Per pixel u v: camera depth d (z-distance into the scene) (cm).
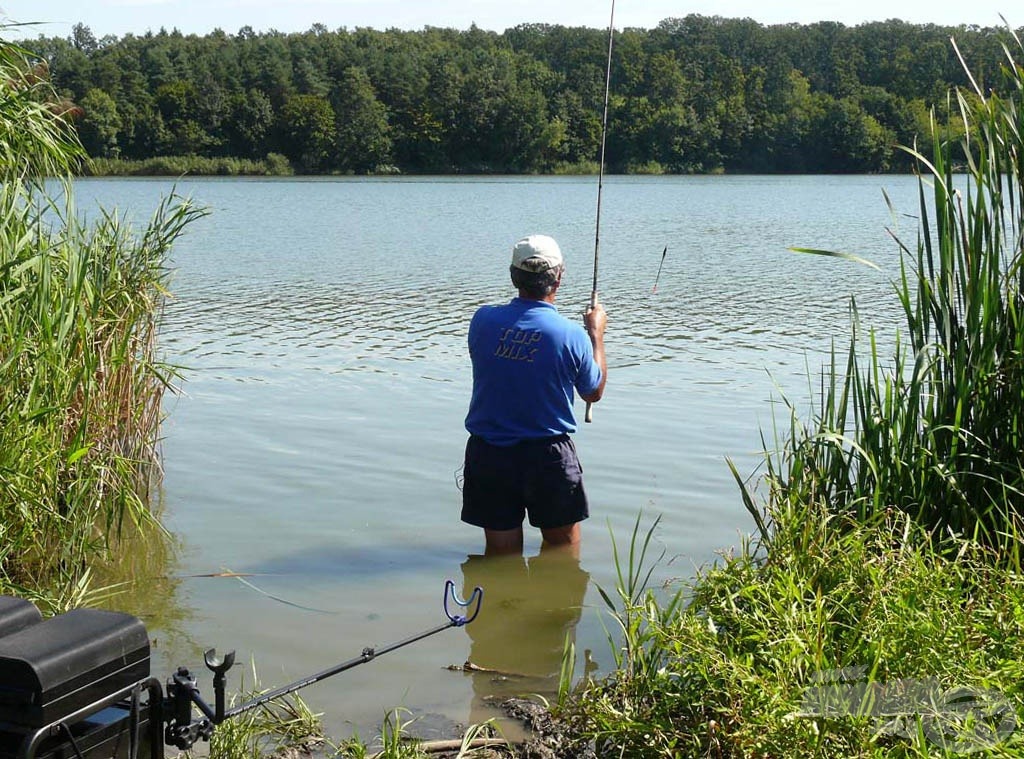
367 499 665
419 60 10269
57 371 522
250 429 827
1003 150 482
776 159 9494
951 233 483
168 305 1530
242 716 384
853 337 498
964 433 476
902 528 457
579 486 553
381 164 9200
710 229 3325
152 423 678
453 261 2245
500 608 503
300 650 457
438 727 390
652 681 373
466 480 562
